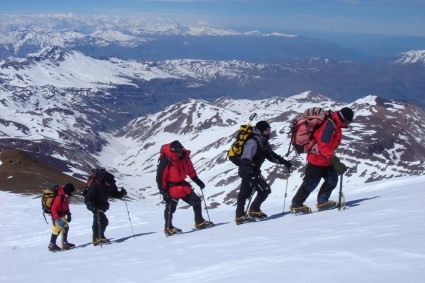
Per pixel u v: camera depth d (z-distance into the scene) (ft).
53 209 59.31
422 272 15.29
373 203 39.55
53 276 35.96
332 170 41.09
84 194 55.57
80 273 35.01
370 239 22.58
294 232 30.66
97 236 56.54
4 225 91.15
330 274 17.72
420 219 26.05
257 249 27.17
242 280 20.11
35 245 68.44
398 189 49.85
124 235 62.08
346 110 38.58
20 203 119.75
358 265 18.10
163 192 48.03
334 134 39.06
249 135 42.29
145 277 27.32
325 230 28.66
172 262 29.99
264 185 43.73
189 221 65.21
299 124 40.50
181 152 47.24
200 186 48.98
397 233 22.90
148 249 40.98
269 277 19.44
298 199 42.47
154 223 76.33
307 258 21.26
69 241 68.28
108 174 55.57
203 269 25.21
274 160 43.37
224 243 33.01
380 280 15.38
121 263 35.50
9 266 47.80
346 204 42.91
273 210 56.13
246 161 41.45
